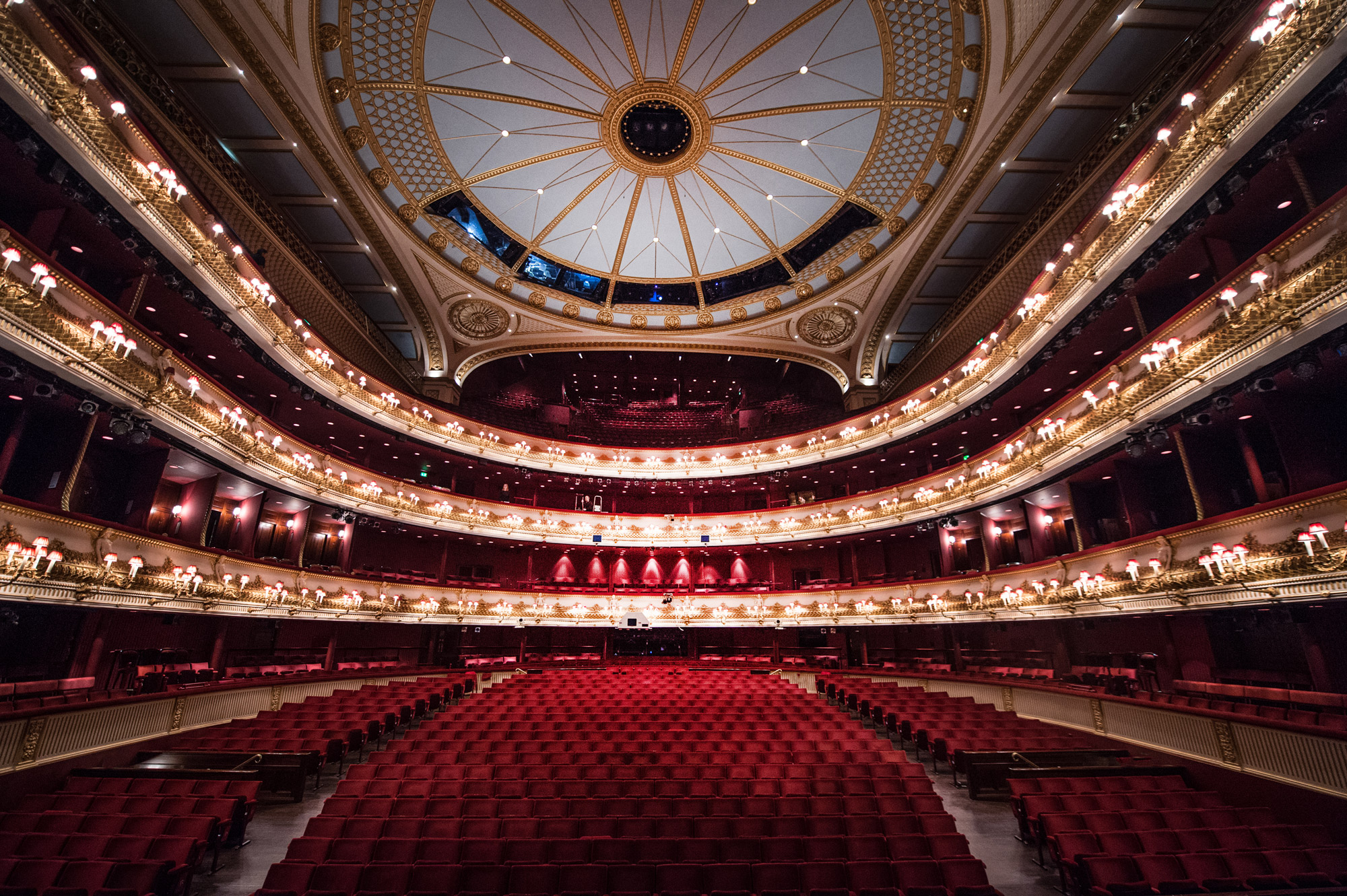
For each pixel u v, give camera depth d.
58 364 9.82
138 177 10.38
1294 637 12.04
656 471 28.72
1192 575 11.40
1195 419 11.55
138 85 13.89
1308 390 10.55
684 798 8.30
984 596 18.92
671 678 21.22
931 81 16.94
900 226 21.89
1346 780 8.07
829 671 21.92
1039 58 14.76
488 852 6.87
